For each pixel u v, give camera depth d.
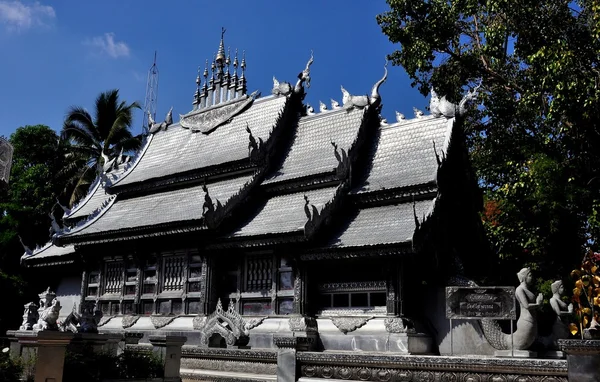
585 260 17.66
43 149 45.00
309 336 17.14
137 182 25.11
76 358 13.14
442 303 17.86
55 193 42.72
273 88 24.69
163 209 23.19
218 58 27.22
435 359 12.93
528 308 15.27
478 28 29.89
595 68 22.12
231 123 25.45
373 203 19.69
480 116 30.36
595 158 23.11
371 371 13.77
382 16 28.86
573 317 16.00
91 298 24.78
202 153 24.89
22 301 31.44
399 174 19.84
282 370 14.93
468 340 16.83
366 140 21.89
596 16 20.95
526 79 27.23
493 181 27.77
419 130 20.95
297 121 23.98
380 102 22.67
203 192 23.12
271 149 22.67
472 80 30.84
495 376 12.20
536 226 23.97
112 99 49.09
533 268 24.33
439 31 27.48
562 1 23.83
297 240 18.39
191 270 21.48
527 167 26.42
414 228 17.48
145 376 14.20
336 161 20.67
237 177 22.83
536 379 11.70
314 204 20.11
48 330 12.16
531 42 23.92
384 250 17.05
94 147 49.16
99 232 22.97
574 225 23.59
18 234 35.38
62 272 29.05
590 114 21.02
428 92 30.86
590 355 10.84
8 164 15.95
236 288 20.66
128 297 23.22
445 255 19.00
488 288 14.38
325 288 18.86
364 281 18.08
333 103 23.23
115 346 15.48
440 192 18.36
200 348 17.89
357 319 17.58
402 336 16.50
